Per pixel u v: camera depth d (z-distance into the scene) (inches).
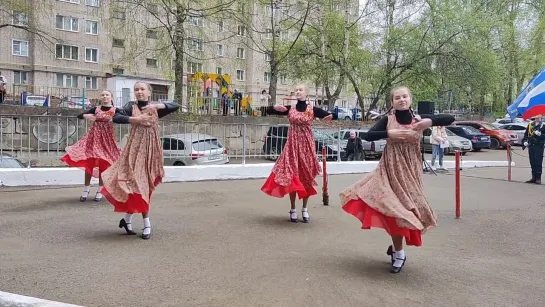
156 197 367.9
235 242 242.8
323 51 1112.8
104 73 1619.1
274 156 538.0
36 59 1566.2
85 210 309.3
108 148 333.7
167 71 939.3
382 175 194.2
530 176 578.9
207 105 930.7
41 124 442.9
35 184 400.8
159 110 245.4
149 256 213.6
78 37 1617.9
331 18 1099.9
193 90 944.3
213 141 516.7
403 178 193.0
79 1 1608.0
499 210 347.3
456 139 977.5
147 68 1467.8
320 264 209.5
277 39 1115.9
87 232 254.4
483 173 608.1
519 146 1180.5
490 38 1220.5
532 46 1551.4
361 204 195.6
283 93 1924.2
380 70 1181.1
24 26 1135.6
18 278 180.7
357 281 188.2
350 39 1138.0
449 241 257.6
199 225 278.2
